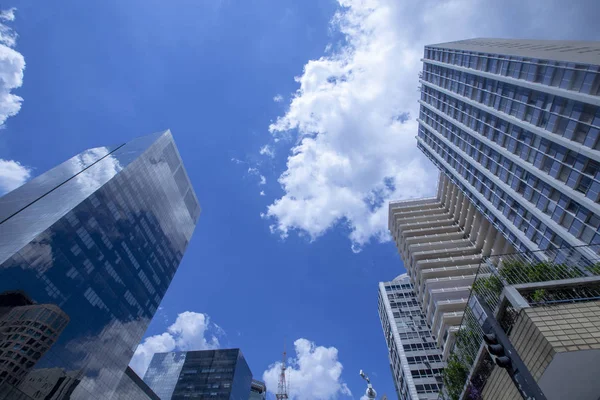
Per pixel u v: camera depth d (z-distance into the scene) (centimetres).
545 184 5581
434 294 7456
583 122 4725
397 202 12569
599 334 1151
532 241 5956
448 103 9200
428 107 10612
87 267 7738
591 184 4625
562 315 1270
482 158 7606
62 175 9981
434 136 10419
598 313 1238
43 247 6700
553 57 5359
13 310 5944
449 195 11356
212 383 14825
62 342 6750
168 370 16100
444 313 6806
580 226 4788
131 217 9938
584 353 1117
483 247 8644
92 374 7462
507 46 7656
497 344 1422
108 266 8494
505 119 6506
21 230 7044
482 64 7425
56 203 8194
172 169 13475
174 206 13075
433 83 10194
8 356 5681
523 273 1766
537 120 5656
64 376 6681
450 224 10650
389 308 10375
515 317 1435
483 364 1677
